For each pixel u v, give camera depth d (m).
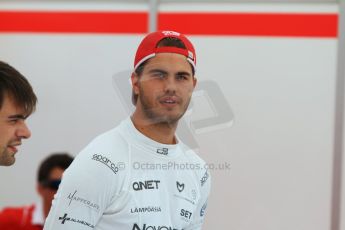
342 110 8.32
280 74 8.45
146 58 4.50
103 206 4.29
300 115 8.39
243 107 8.45
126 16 8.80
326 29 8.35
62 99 8.92
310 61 8.39
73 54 8.91
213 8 8.56
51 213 4.38
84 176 4.24
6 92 3.84
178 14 8.68
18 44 9.00
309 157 8.35
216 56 8.55
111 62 8.84
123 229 4.31
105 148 4.42
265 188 8.30
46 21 8.94
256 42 8.48
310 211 8.34
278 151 8.36
